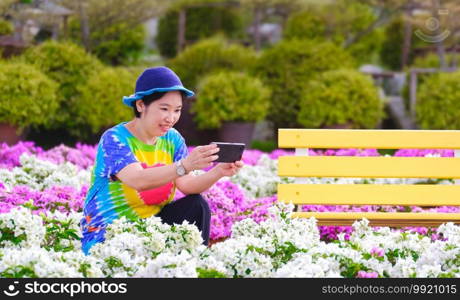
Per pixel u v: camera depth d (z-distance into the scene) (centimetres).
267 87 1542
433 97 1445
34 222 427
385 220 554
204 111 1461
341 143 576
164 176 432
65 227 460
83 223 468
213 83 1462
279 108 1561
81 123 1476
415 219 555
